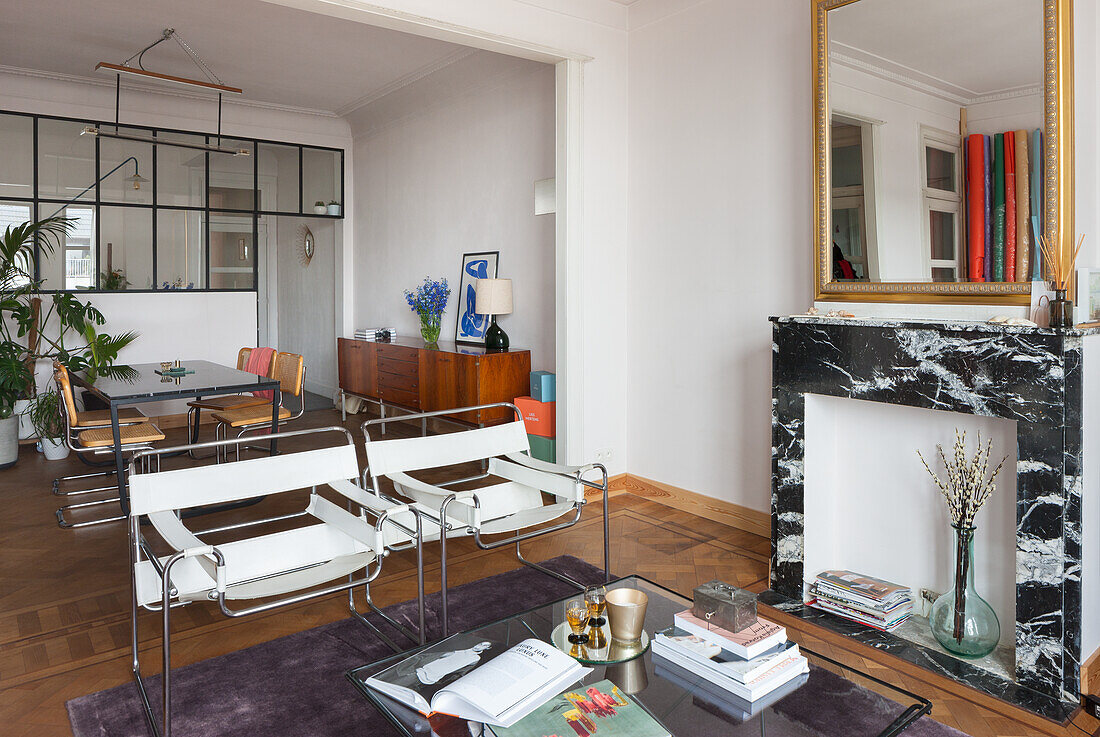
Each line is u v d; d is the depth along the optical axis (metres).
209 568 2.38
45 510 4.80
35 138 6.80
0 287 6.03
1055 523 2.53
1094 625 2.72
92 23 5.58
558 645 2.22
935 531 3.12
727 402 4.38
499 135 6.35
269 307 10.77
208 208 7.73
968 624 2.79
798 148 3.90
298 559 2.93
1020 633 2.63
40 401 6.08
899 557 3.27
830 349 3.21
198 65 6.54
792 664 2.04
